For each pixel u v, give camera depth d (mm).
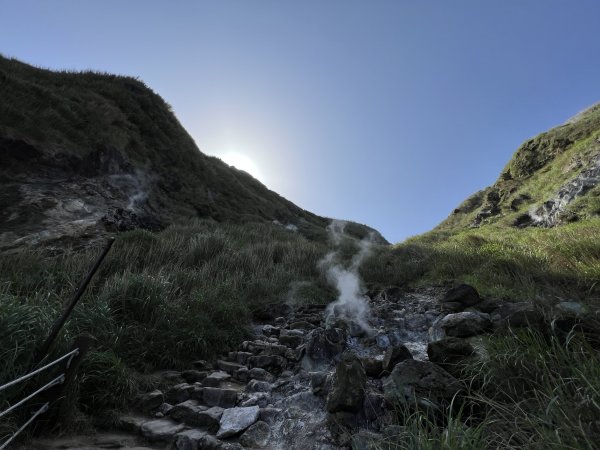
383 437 2592
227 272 7660
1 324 3104
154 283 5262
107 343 4141
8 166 10148
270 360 4523
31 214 8797
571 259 5750
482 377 2824
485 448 2107
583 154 22938
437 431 2322
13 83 12609
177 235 10109
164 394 3832
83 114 14172
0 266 5609
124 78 19984
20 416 2914
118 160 13727
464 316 4059
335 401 2980
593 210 14719
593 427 1938
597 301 3705
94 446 2971
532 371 2625
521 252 7074
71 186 10750
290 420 3236
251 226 16375
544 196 22422
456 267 7527
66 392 3107
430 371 2945
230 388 3945
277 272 8320
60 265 6305
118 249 7402
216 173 22094
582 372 2344
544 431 1961
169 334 4621
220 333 5062
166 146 18578
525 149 33812
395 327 5199
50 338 3066
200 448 3023
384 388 3070
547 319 3182
